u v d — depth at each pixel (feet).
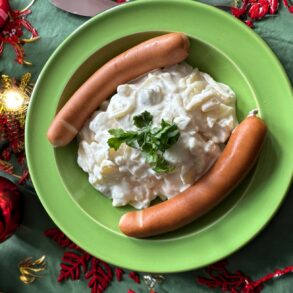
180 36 1.44
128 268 1.51
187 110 1.44
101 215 1.59
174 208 1.42
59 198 1.59
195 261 1.46
